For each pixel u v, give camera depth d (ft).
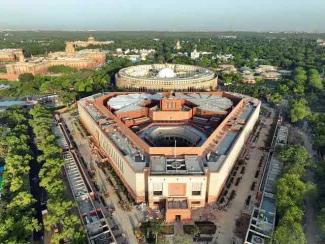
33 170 607.37
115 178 569.23
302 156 580.30
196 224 448.65
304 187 478.18
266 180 545.03
